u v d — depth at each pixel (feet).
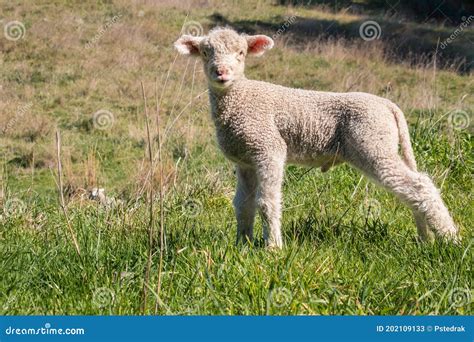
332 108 25.52
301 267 20.89
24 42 82.58
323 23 99.09
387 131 25.14
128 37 85.92
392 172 24.80
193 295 19.81
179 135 53.36
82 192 43.37
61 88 70.28
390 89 73.10
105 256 22.62
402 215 28.68
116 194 39.52
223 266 20.58
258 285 19.49
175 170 35.22
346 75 77.66
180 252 22.16
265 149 25.21
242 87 25.57
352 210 29.32
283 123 25.39
